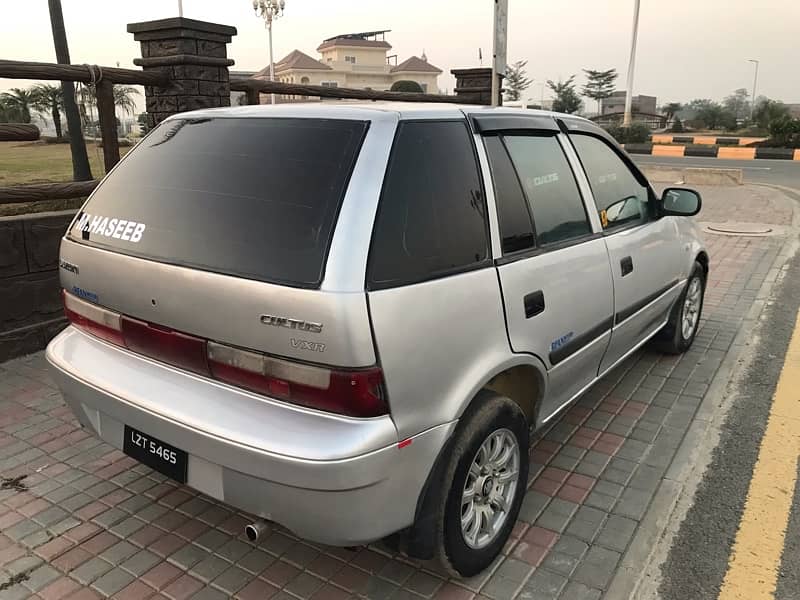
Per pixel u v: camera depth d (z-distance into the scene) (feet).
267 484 6.73
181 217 7.89
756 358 15.83
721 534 9.32
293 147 7.67
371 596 8.13
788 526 9.50
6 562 8.69
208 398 7.29
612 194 11.78
